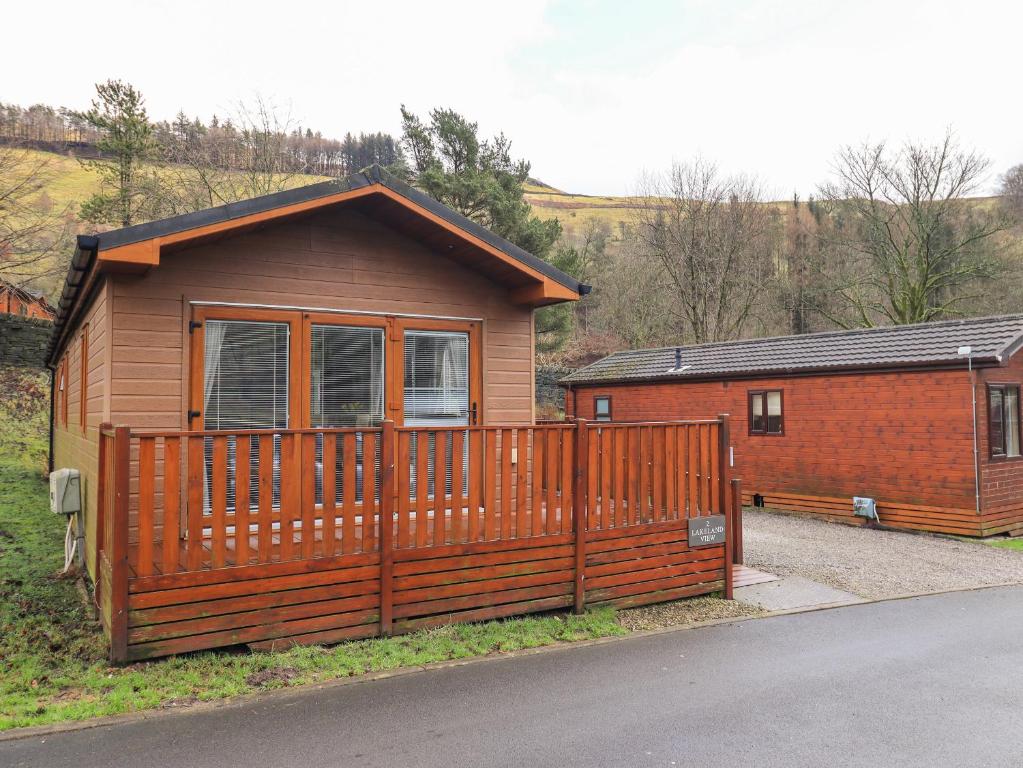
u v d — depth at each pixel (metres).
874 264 23.62
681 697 4.20
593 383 17.61
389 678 4.36
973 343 11.27
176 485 4.32
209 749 3.40
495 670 4.58
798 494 13.37
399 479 5.07
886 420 12.08
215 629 4.40
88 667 4.34
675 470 6.43
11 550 7.57
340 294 6.28
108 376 5.25
